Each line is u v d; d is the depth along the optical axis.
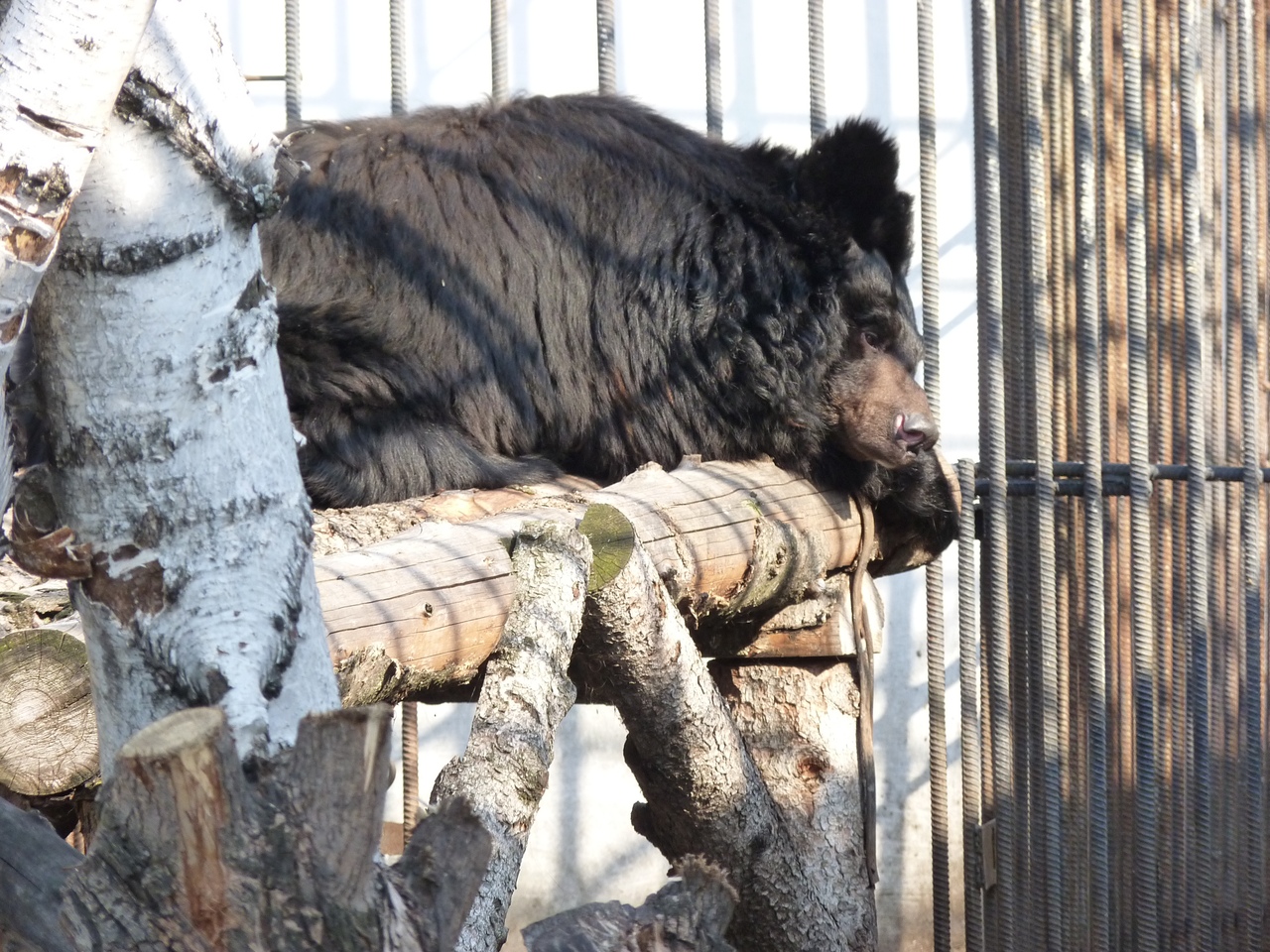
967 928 9.58
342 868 2.52
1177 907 10.55
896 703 14.99
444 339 8.83
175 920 2.48
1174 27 10.19
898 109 14.45
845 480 8.78
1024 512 9.77
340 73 14.18
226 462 3.20
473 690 6.36
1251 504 10.16
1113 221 10.11
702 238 9.24
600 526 5.41
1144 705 9.58
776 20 14.35
